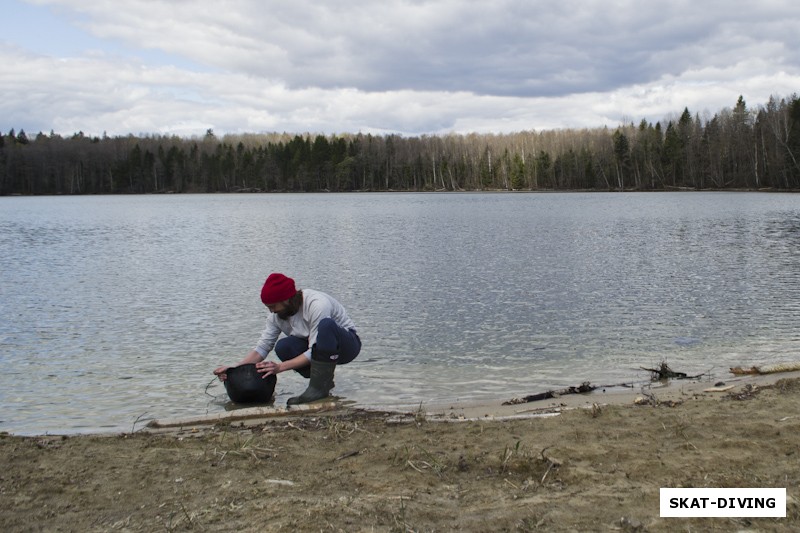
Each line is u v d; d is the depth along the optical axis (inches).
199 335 416.2
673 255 797.2
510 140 5187.0
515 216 1670.8
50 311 494.9
